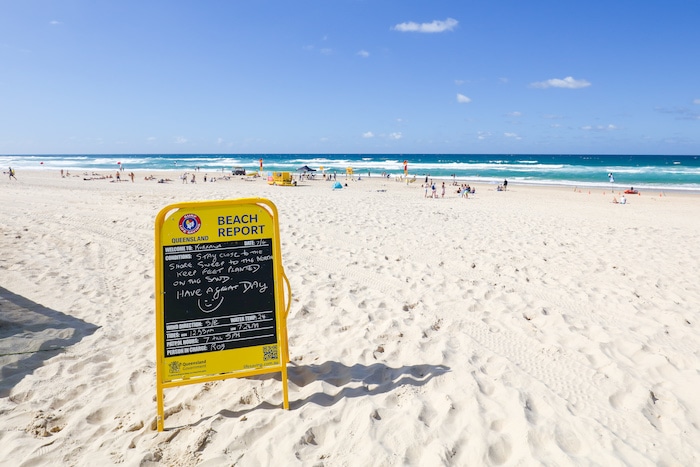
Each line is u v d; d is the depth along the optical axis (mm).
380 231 11656
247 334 3535
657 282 7512
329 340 4871
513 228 13031
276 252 3570
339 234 11031
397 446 3039
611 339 4961
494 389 3795
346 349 4582
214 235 3496
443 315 5672
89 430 3324
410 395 3662
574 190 35562
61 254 8367
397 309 5824
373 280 7262
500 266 8352
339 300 6180
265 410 3520
